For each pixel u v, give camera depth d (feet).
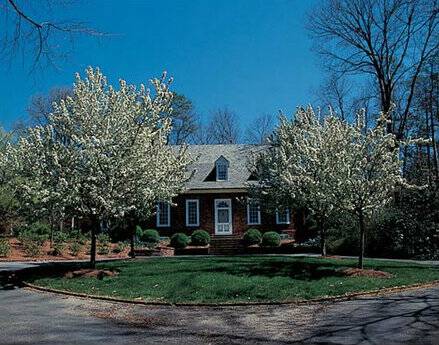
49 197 55.01
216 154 138.72
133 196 59.57
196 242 118.32
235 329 33.73
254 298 44.57
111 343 29.94
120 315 39.73
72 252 96.32
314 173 73.67
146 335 32.22
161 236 128.36
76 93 59.72
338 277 53.78
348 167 55.93
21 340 30.91
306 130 81.66
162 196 64.59
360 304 41.45
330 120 69.05
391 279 52.85
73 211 59.72
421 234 91.30
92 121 59.06
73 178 56.85
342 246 100.53
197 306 43.09
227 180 129.90
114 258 96.58
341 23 112.88
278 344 29.04
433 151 125.29
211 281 50.62
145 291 48.24
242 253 114.11
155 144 62.39
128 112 59.93
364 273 55.57
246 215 128.36
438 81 111.14
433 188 94.79
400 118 115.85
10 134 103.30
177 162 66.59
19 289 53.62
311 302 43.39
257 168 95.91
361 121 59.98
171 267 62.75
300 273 56.49
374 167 56.75
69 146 58.23
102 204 57.67
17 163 59.31
